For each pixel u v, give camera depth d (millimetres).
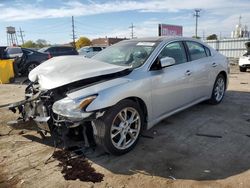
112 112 3584
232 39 26797
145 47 4688
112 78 3869
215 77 5988
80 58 4359
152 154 3834
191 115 5500
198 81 5332
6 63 11344
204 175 3283
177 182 3154
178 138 4367
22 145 4227
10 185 3178
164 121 5156
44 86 3789
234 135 4465
